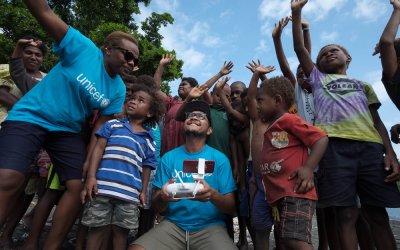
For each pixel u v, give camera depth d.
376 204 2.76
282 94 2.70
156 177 3.24
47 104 2.57
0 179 2.25
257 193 3.15
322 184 2.84
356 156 2.83
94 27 11.59
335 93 3.03
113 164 2.87
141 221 3.90
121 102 3.05
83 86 2.63
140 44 11.98
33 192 3.94
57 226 2.64
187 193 2.63
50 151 2.71
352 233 2.70
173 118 4.13
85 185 2.75
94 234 2.80
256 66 3.82
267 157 2.65
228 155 4.04
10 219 3.65
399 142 3.21
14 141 2.40
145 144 3.14
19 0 10.52
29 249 3.08
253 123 3.62
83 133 3.18
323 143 2.42
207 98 4.63
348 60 3.44
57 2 11.59
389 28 2.85
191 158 3.21
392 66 2.83
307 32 3.88
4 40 9.84
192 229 2.94
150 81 3.87
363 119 2.95
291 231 2.30
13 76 3.27
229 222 3.33
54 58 10.15
